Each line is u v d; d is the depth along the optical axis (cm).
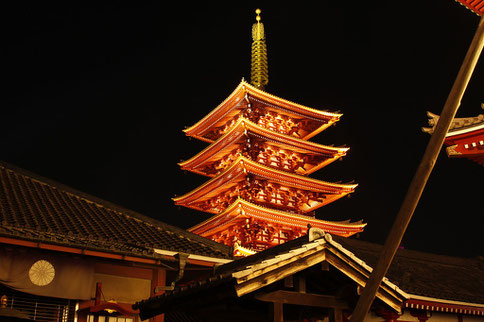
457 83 644
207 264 1686
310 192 4847
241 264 1115
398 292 939
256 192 4594
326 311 1030
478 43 636
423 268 2430
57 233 1437
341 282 956
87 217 1706
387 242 668
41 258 1405
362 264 929
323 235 916
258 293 880
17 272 1361
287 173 4559
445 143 1984
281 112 4925
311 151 4894
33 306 1387
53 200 1759
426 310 1941
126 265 1554
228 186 4725
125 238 1606
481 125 1828
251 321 1073
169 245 1662
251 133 4528
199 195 4931
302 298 914
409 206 660
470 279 2464
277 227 4462
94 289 1480
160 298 1041
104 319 1463
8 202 1583
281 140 4700
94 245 1443
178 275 1536
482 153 1897
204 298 945
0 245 1356
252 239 4312
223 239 4684
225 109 4941
